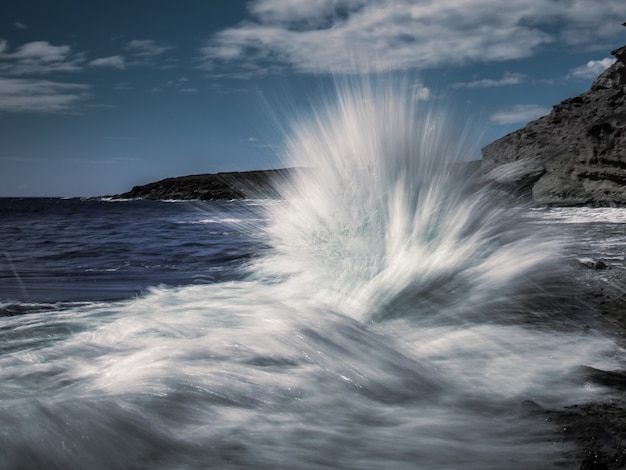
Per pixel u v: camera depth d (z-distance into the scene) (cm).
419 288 425
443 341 328
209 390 232
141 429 193
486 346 318
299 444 191
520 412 222
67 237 1269
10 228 1686
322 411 220
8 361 272
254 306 396
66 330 344
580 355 302
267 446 188
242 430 200
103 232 1442
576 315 388
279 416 213
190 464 174
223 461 177
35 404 200
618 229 1114
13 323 365
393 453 185
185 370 254
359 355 287
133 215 2889
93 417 195
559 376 267
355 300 408
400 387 249
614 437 197
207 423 203
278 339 304
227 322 346
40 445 174
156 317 366
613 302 421
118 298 472
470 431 204
